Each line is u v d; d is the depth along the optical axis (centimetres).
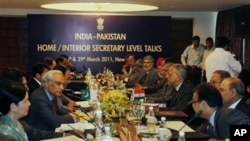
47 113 322
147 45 965
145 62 635
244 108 283
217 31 958
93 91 450
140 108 335
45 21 938
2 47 964
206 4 784
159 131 254
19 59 975
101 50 962
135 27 961
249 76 325
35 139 272
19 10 959
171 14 997
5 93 209
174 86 412
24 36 973
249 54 802
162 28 963
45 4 669
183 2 741
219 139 246
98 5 681
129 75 712
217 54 517
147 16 960
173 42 1009
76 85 631
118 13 968
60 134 275
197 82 739
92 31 959
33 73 412
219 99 252
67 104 404
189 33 1008
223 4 781
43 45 942
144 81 635
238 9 834
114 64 967
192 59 900
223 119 245
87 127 300
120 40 963
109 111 303
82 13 955
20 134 206
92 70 964
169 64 501
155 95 501
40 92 337
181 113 352
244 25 778
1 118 207
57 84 341
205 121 294
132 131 222
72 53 956
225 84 285
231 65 513
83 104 423
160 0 698
